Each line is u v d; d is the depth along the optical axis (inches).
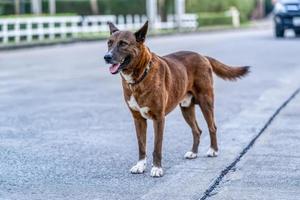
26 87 653.3
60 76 753.0
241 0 2556.6
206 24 2214.6
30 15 1583.4
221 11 2466.8
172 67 324.5
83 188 291.1
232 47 1138.7
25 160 345.4
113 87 649.0
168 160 343.0
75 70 823.1
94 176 311.7
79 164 335.6
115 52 301.3
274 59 900.6
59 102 550.9
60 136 408.5
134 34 305.0
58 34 1533.0
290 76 705.6
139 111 314.2
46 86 660.7
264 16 3186.5
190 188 289.6
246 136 400.2
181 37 1551.4
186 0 2397.9
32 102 552.1
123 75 308.3
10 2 1791.3
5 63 935.0
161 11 2114.9
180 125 441.7
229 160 341.1
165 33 1659.7
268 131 414.3
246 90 607.8
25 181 303.4
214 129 349.7
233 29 2047.2
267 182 297.9
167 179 305.4
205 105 345.4
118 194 281.0
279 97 557.6
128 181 302.5
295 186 291.1
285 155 349.4
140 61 305.1
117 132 419.5
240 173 314.5
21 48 1246.3
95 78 729.6
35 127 439.5
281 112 482.9
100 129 430.0
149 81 307.1
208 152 351.3
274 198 273.4
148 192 283.6
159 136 313.3
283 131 412.8
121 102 547.8
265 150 362.0
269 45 1178.6
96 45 1334.9
